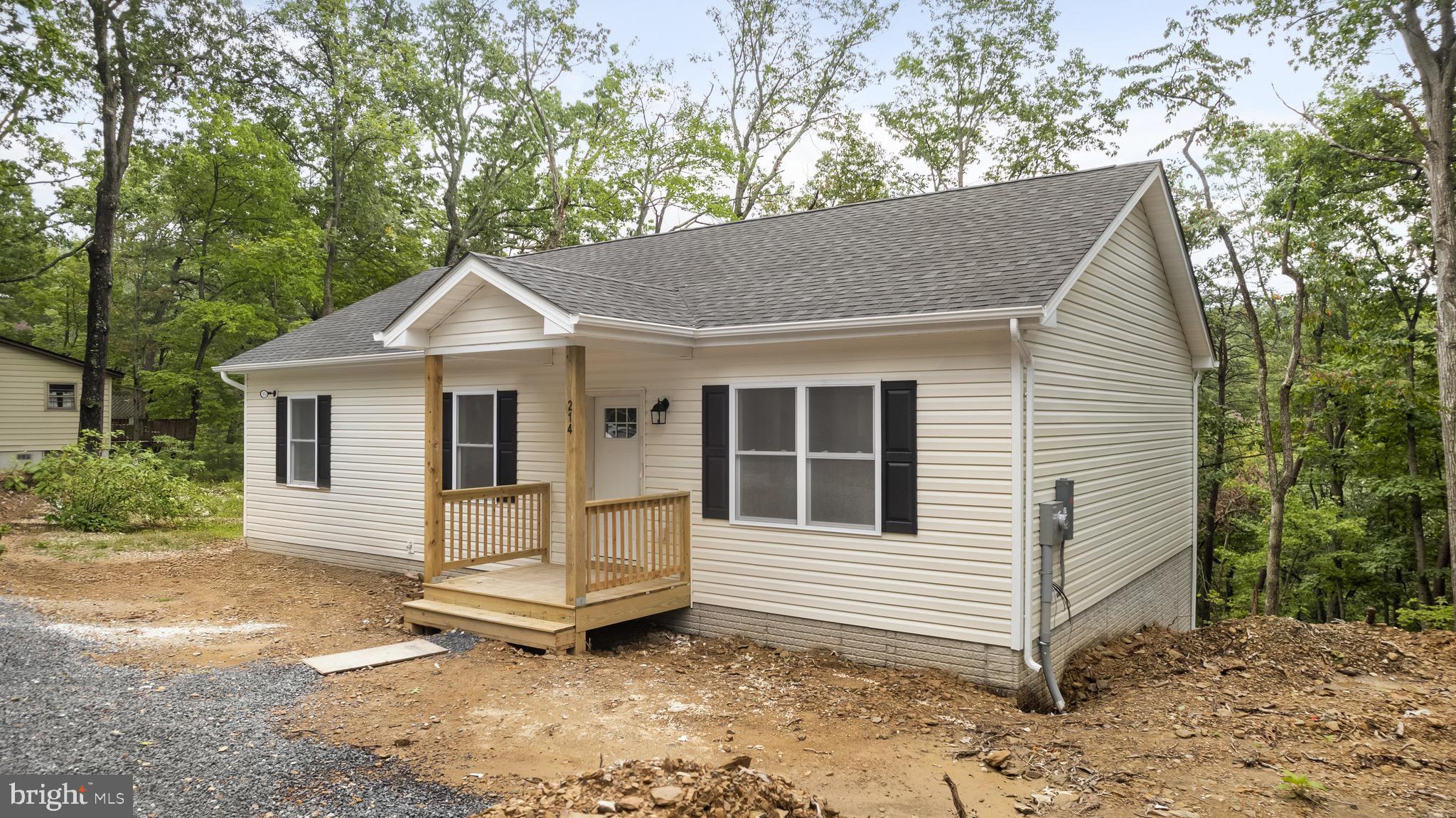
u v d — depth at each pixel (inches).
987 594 285.7
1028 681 285.1
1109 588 369.7
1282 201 695.7
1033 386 285.1
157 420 1218.6
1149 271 429.4
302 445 535.2
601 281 348.2
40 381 979.3
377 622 364.8
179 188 1037.8
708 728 232.4
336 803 174.7
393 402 476.1
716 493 348.8
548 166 1263.5
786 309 326.3
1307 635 364.8
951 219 395.5
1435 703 279.0
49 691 241.3
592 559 391.2
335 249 1103.0
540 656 307.4
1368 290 753.0
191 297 1264.8
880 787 194.9
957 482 292.0
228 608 387.5
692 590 355.9
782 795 176.1
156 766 191.2
